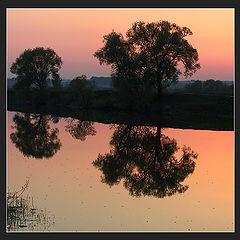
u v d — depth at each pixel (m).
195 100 54.12
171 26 51.72
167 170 20.41
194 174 19.25
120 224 12.02
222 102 51.84
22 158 22.52
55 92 77.94
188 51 51.53
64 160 22.00
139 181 17.98
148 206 14.03
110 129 37.91
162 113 51.31
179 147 27.27
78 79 65.56
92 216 12.67
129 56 52.66
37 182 16.75
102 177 18.16
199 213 13.27
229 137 32.00
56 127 39.84
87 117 50.19
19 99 83.75
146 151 25.95
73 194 15.12
